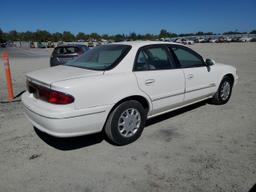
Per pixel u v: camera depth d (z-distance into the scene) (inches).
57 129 129.7
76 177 122.9
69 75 141.5
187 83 187.6
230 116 205.8
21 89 323.6
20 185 117.3
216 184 115.5
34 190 113.7
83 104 132.3
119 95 144.9
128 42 174.7
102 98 138.5
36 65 685.3
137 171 127.0
